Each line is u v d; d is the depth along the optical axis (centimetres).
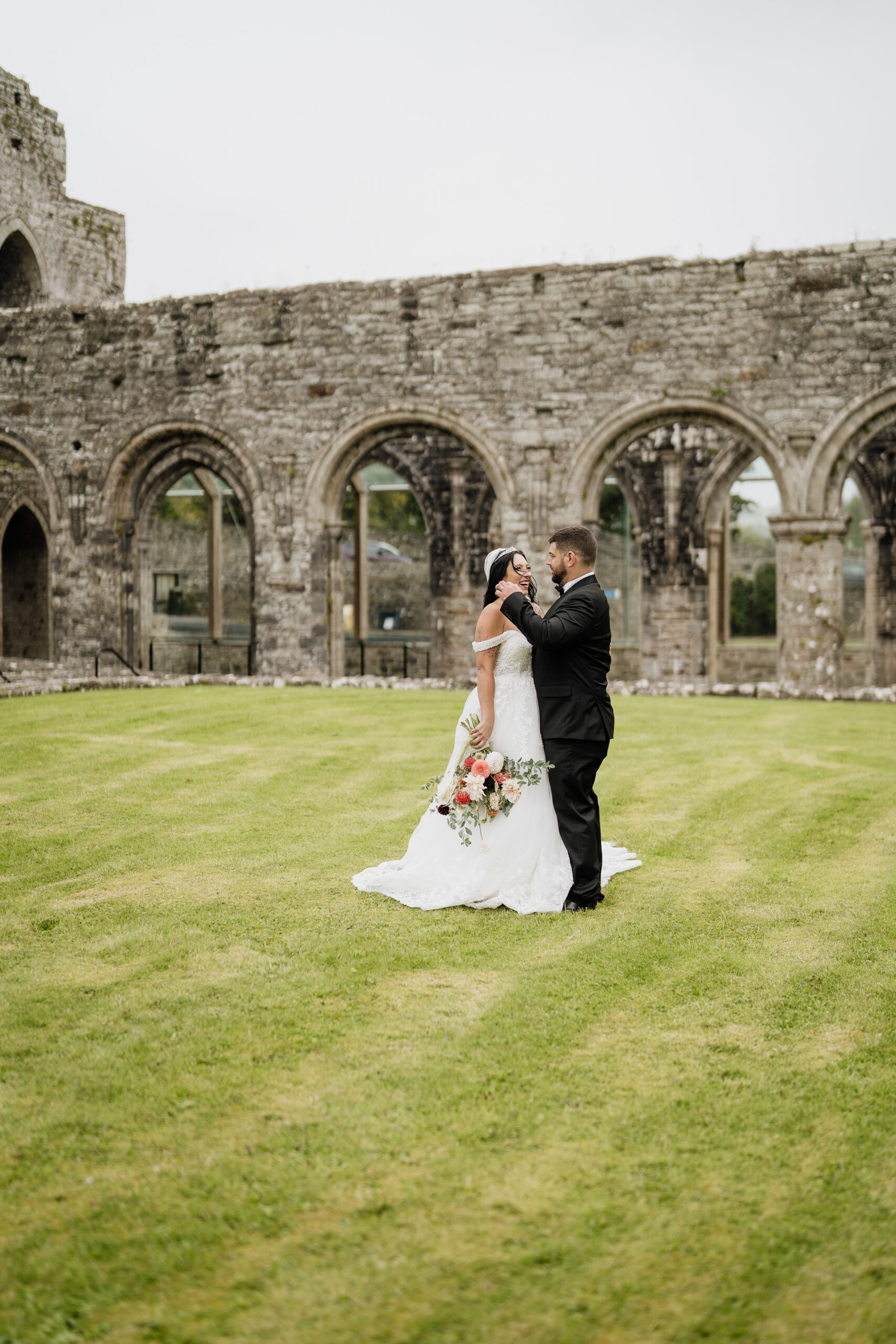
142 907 510
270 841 638
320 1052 358
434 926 486
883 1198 279
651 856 616
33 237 2317
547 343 1777
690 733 1104
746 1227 267
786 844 644
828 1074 345
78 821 685
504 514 1808
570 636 500
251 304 1903
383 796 769
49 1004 398
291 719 1153
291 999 402
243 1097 329
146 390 1970
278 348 1895
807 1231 265
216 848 620
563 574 530
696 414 1733
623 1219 270
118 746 971
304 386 1884
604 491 2803
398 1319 236
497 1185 283
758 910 513
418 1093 330
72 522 2025
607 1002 400
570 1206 275
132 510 2033
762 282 1684
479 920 496
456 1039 368
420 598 3050
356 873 567
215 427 1930
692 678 2280
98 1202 277
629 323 1741
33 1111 321
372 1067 347
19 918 495
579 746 514
